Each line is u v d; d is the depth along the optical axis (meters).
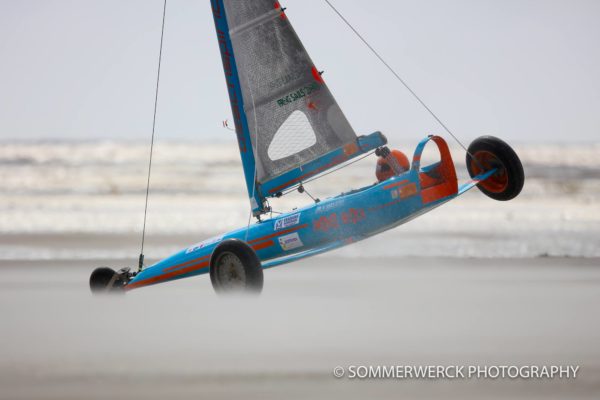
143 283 40.44
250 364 24.06
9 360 24.55
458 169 174.88
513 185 38.19
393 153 38.66
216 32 38.69
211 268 33.78
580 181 145.75
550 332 28.11
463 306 33.78
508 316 31.28
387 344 26.41
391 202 35.59
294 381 22.47
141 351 25.61
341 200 37.06
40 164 191.50
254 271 32.47
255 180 38.78
